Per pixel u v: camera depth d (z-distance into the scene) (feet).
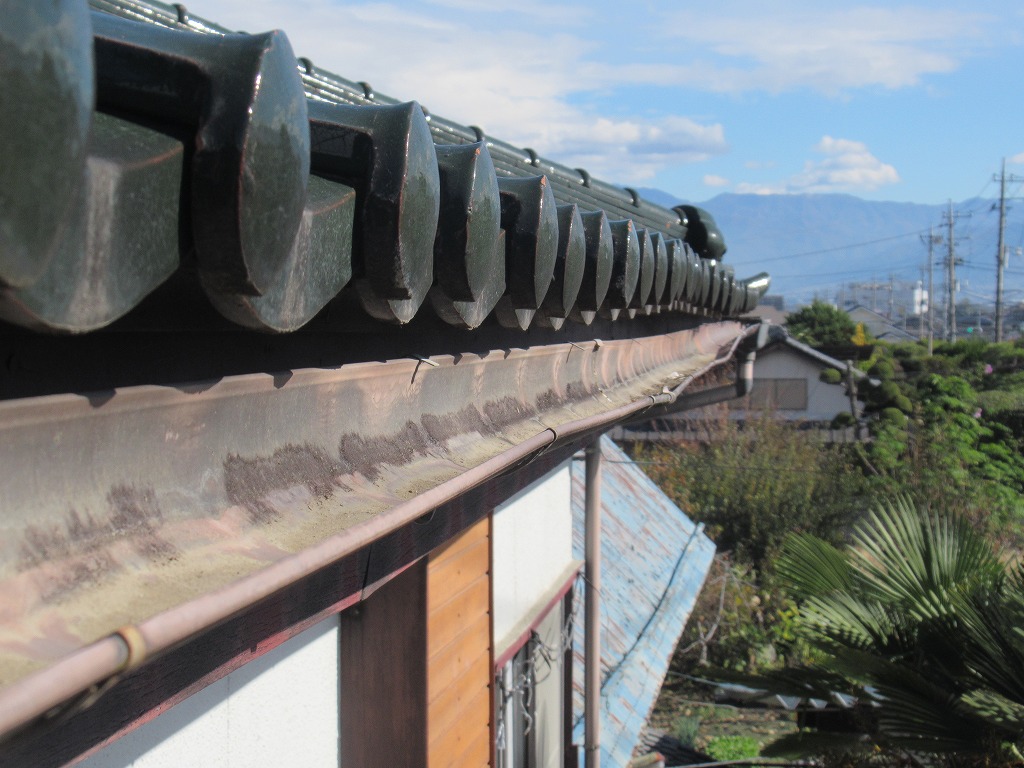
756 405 98.84
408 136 4.83
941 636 23.52
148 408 4.09
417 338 7.26
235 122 3.38
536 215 6.97
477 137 13.69
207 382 4.45
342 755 10.73
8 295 2.68
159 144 3.31
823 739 25.31
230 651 6.06
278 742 9.36
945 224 229.66
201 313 4.51
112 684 3.43
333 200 4.58
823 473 75.72
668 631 32.58
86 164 2.89
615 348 13.93
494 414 8.77
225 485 4.63
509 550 17.72
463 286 5.83
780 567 26.96
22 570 3.36
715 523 72.69
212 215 3.43
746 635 53.21
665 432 89.61
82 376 3.99
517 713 18.34
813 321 178.40
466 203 5.68
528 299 7.17
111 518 3.86
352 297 5.47
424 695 10.55
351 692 10.72
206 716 8.07
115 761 6.93
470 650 12.43
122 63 3.46
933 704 22.30
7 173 2.41
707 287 18.83
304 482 5.27
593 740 22.12
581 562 23.26
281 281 4.11
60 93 2.56
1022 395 101.45
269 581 4.12
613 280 10.03
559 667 22.26
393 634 10.56
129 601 3.61
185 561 4.04
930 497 74.84
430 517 9.03
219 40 3.56
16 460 3.43
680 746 44.73
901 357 146.30
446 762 11.42
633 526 40.32
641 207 18.49
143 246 3.26
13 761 4.43
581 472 40.91
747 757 42.68
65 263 2.91
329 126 4.87
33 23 2.46
